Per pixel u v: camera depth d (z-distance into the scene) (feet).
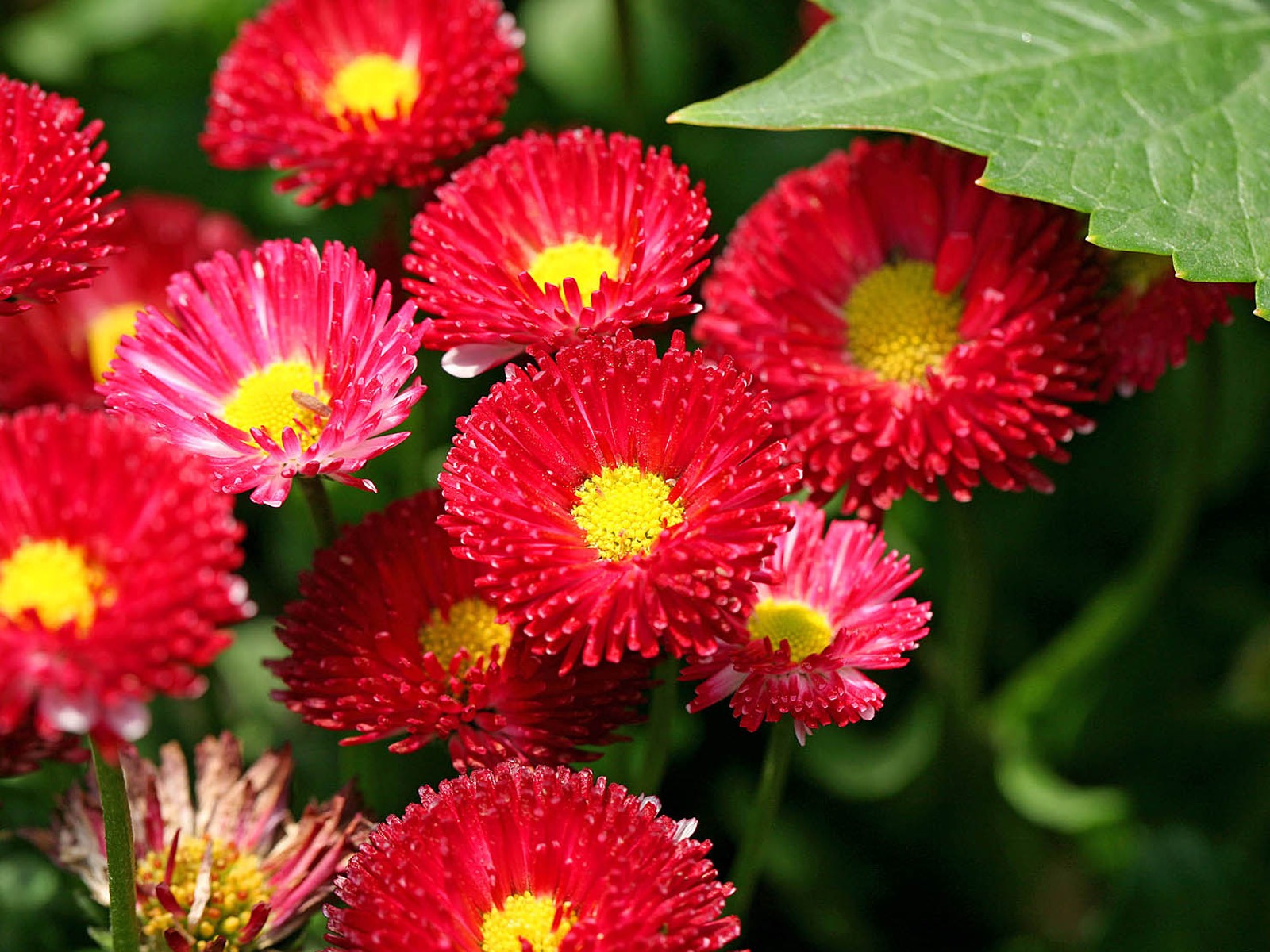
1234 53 1.10
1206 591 1.37
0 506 0.86
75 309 1.30
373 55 1.18
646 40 1.44
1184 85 1.09
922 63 1.09
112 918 0.94
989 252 1.08
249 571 1.36
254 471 0.96
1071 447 1.38
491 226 1.04
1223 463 1.35
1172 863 1.23
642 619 0.94
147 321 1.02
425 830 0.93
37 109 1.01
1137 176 1.06
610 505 0.97
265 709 1.29
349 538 1.02
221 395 1.02
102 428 0.87
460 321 1.00
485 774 0.95
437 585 1.02
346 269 1.00
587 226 1.05
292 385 1.01
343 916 0.92
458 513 0.96
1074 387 1.06
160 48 1.47
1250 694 1.35
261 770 1.03
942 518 1.30
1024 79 1.09
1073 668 1.28
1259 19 1.12
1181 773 1.32
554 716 0.98
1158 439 1.36
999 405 1.05
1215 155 1.07
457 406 1.31
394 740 1.16
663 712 1.03
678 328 1.19
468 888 0.93
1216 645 1.36
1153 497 1.37
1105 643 1.26
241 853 1.02
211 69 1.47
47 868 1.17
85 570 0.86
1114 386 1.09
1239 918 1.22
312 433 1.00
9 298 1.03
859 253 1.13
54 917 1.17
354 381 0.97
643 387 0.98
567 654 0.97
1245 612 1.36
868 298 1.11
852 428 1.07
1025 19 1.11
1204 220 1.05
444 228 1.03
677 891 0.92
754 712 0.97
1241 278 1.03
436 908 0.92
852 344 1.11
